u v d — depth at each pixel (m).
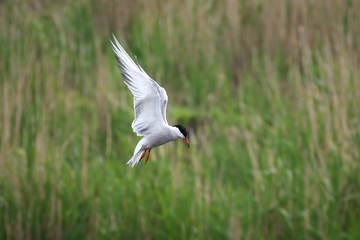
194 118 13.96
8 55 13.92
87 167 11.23
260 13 16.02
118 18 16.52
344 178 10.93
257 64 15.00
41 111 12.49
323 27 15.31
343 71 12.58
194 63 15.00
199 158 11.75
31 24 16.16
